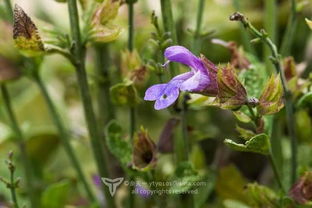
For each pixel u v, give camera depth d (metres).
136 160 0.31
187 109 0.33
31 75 0.37
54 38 0.32
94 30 0.31
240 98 0.29
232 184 0.37
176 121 0.33
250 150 0.30
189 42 0.38
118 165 0.37
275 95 0.29
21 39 0.30
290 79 0.32
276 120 0.34
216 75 0.29
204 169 0.38
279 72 0.30
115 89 0.32
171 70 0.31
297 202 0.31
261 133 0.29
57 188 0.36
